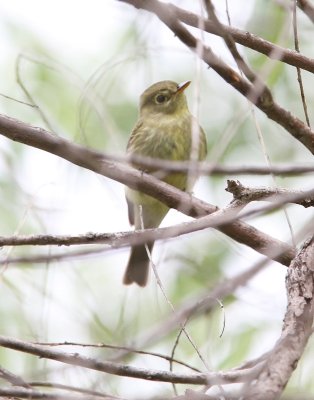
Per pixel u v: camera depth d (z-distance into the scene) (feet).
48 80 45.50
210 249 40.27
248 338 38.34
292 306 23.31
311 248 24.68
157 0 26.07
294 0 28.66
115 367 23.38
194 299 26.02
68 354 23.61
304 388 30.55
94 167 30.37
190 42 27.43
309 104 46.96
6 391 22.09
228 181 26.04
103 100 33.78
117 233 25.49
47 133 28.48
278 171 22.84
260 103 29.63
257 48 27.94
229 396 21.43
